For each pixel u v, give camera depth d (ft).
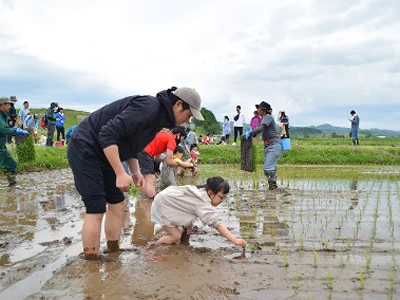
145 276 12.47
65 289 11.43
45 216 21.93
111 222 15.20
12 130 33.55
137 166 15.29
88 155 13.58
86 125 13.91
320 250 15.51
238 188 34.88
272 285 11.89
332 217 21.79
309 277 12.54
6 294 11.31
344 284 11.96
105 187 14.69
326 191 32.58
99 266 13.30
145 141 14.12
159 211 16.66
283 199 28.14
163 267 13.30
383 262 14.02
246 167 37.40
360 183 39.14
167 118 13.83
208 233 18.35
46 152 56.08
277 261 14.16
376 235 17.79
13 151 51.98
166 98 13.70
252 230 18.92
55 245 16.19
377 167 65.87
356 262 14.02
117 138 13.14
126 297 10.94
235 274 12.80
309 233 18.25
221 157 74.28
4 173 43.50
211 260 14.03
